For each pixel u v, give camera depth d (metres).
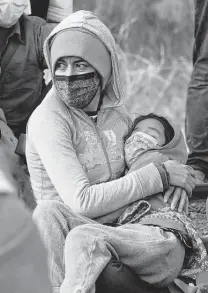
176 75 9.62
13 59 5.46
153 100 9.35
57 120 3.93
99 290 3.53
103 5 10.10
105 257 3.46
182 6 10.09
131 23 10.06
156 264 3.68
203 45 6.05
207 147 6.07
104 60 3.98
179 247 3.77
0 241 1.97
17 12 5.30
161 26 10.06
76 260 3.42
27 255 1.99
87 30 3.91
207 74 6.06
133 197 3.87
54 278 3.55
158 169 3.94
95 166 4.02
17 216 2.01
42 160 3.89
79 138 4.00
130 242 3.61
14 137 5.27
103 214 3.86
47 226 3.60
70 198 3.81
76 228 3.52
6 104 5.49
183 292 3.74
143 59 9.86
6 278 1.96
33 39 5.53
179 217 3.90
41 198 4.02
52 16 5.91
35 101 5.54
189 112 6.14
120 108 4.26
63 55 3.89
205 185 5.73
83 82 3.94
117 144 4.12
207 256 3.93
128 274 3.57
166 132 4.17
